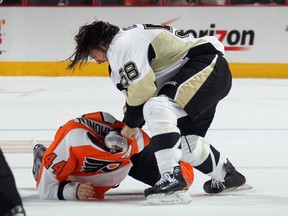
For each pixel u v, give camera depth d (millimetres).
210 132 13266
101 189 7637
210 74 7262
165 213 6727
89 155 7227
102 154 7223
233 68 24969
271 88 21625
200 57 7379
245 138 12547
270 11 24781
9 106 17250
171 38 7344
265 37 24844
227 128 13773
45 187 7480
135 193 8031
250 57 24906
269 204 7297
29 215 6656
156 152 7078
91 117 7453
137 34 7168
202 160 7691
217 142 12102
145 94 7051
